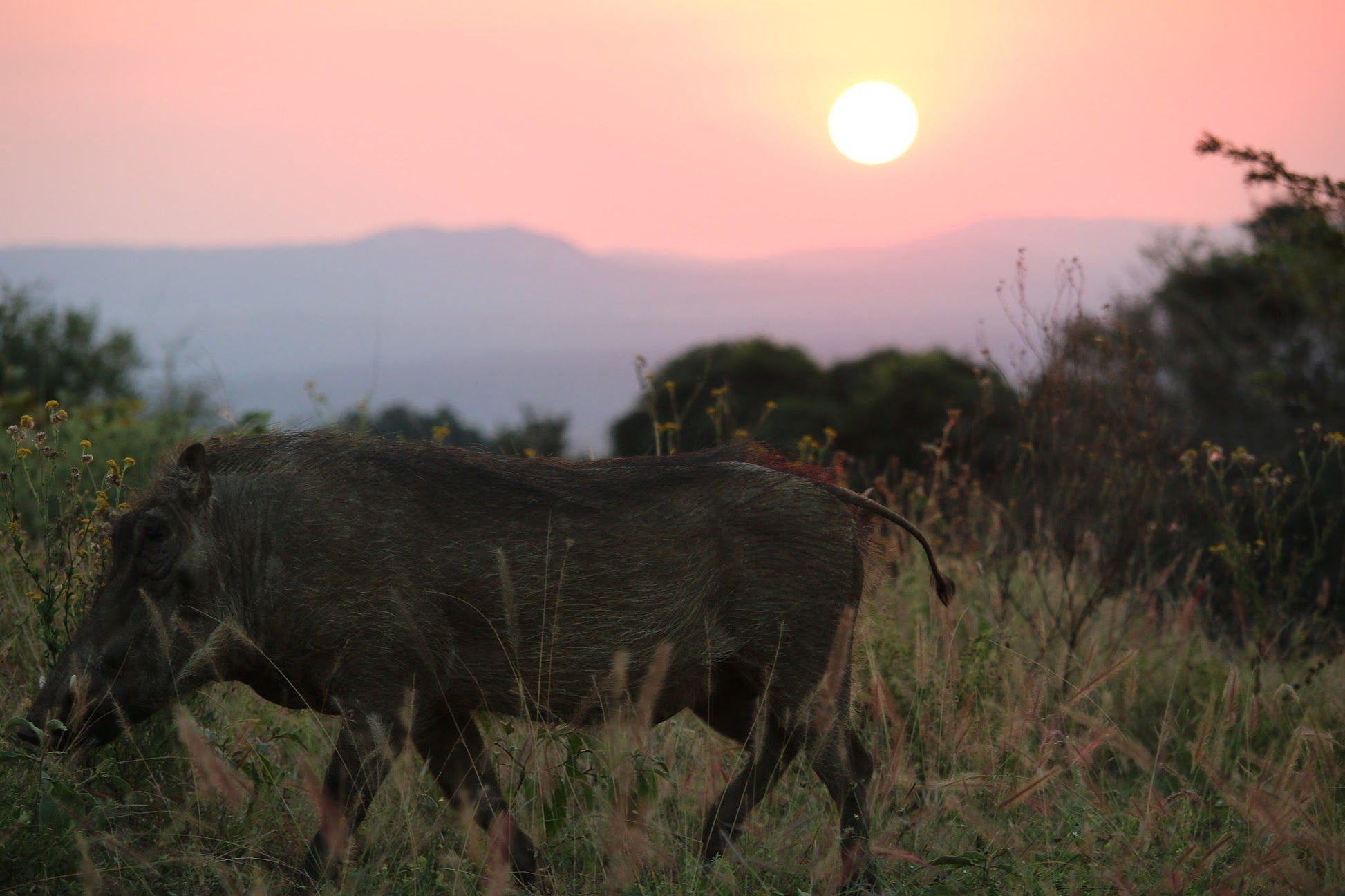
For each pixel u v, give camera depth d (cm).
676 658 1570
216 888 1415
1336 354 3553
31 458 1886
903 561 2608
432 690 1507
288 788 1595
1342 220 2747
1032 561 2511
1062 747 1675
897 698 1978
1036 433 2575
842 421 8194
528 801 1645
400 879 1463
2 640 1725
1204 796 1744
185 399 3800
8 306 5544
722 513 1578
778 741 1667
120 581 1473
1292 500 3112
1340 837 1395
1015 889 1415
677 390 9162
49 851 1334
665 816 1667
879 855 1456
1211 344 4756
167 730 1620
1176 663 2322
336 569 1472
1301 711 2048
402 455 1544
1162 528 2605
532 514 1525
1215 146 2777
